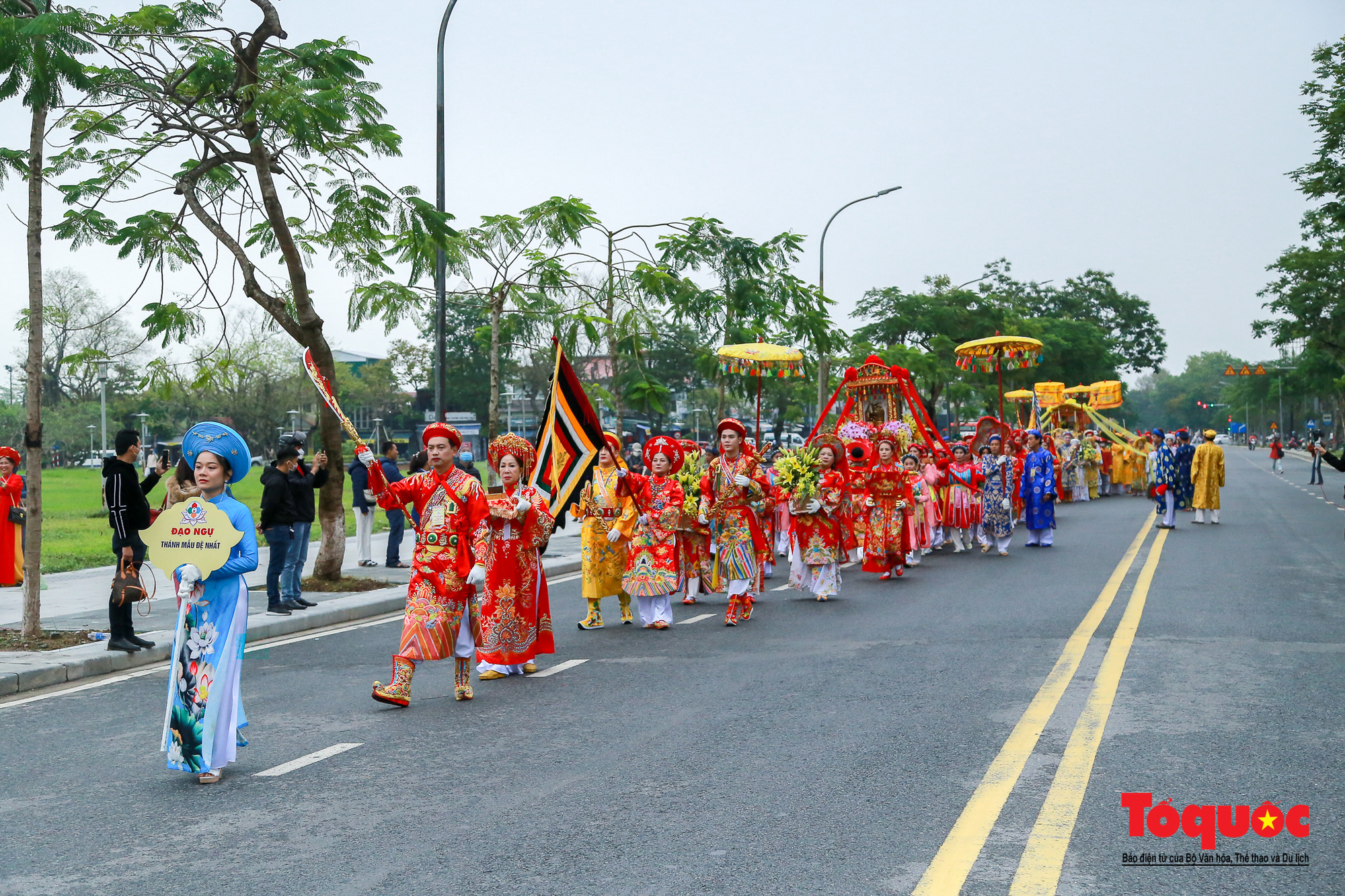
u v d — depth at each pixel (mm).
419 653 7691
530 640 8836
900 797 5449
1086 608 11492
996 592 13086
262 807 5566
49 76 9820
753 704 7562
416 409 73438
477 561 7816
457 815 5355
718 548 11461
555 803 5504
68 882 4629
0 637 10570
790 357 18672
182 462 10516
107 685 9000
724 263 20219
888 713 7168
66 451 80812
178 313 13711
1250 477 44375
